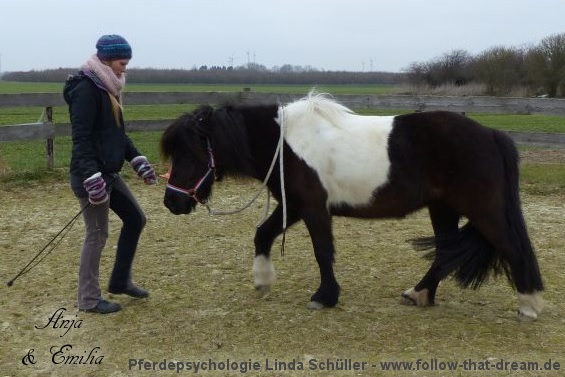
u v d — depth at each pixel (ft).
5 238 19.84
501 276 15.39
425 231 21.02
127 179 29.27
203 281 16.03
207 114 13.23
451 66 110.83
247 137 13.48
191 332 12.82
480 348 11.96
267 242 14.71
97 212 13.17
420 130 13.00
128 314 13.74
